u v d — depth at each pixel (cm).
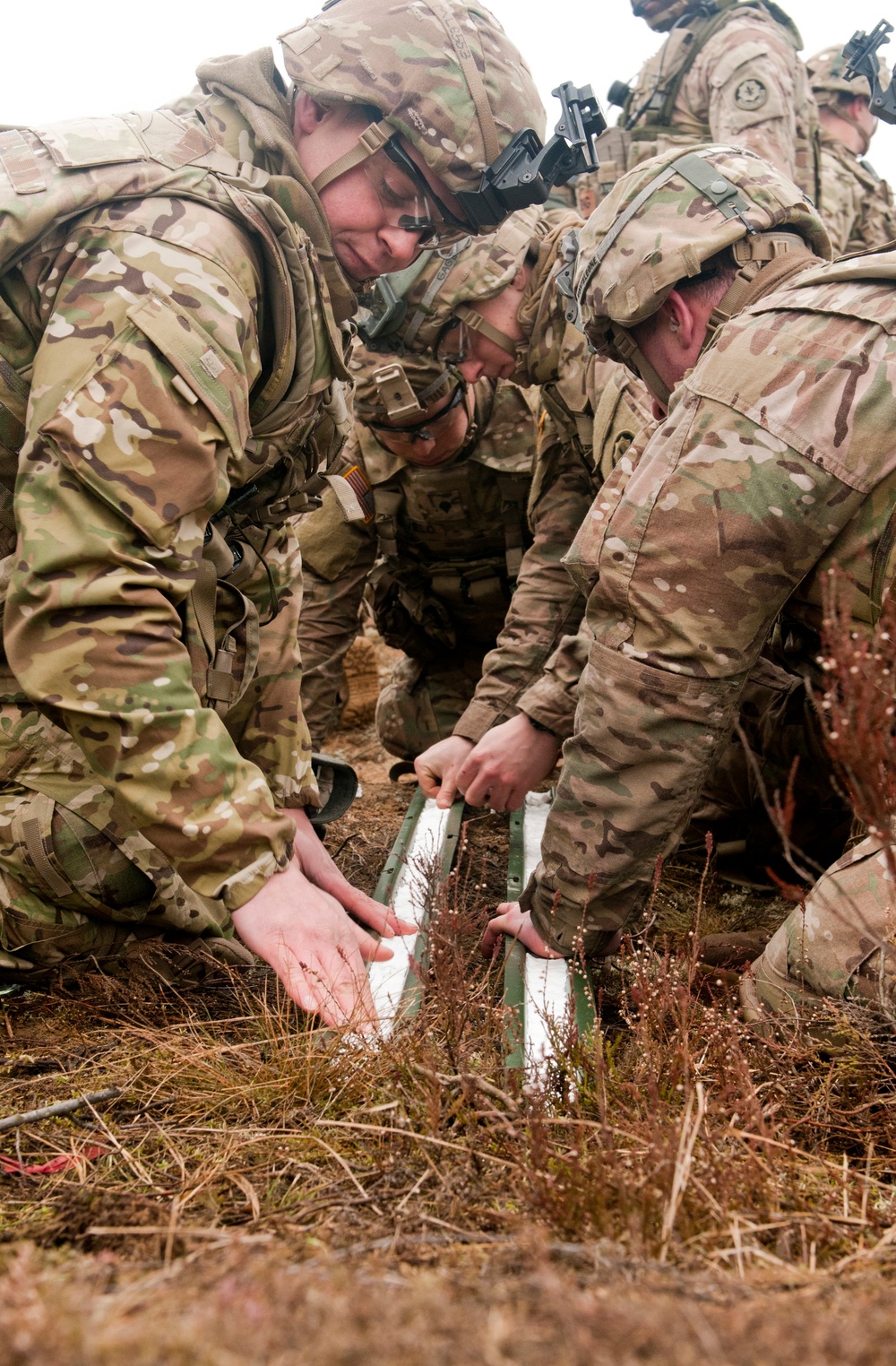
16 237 168
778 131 477
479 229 218
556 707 269
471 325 295
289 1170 143
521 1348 79
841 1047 177
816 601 202
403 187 204
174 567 169
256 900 172
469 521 378
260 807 172
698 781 205
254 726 246
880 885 186
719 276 218
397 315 293
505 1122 139
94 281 167
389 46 197
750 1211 123
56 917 210
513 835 317
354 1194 133
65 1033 193
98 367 162
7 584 193
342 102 196
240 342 175
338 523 370
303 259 189
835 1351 81
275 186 191
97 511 163
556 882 215
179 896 217
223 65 195
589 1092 161
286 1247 113
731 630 194
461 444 353
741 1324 85
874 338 184
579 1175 128
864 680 136
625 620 201
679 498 192
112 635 163
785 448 186
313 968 170
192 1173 142
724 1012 193
